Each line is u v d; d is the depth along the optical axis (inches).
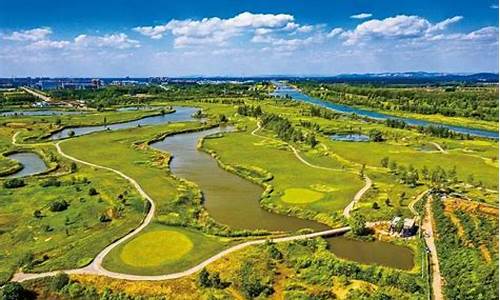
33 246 3412.9
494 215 3784.5
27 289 2824.8
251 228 3828.7
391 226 3631.9
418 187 4694.9
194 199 4471.0
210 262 3110.2
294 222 3981.3
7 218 3969.0
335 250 3388.3
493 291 2568.9
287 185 4916.3
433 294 2694.4
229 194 4763.8
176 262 3112.7
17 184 4862.2
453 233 3454.7
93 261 3142.2
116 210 4045.3
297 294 2706.7
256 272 2942.9
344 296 2699.3
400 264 3149.6
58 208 4124.0
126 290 2783.0
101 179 5118.1
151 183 4972.9
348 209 4116.6
